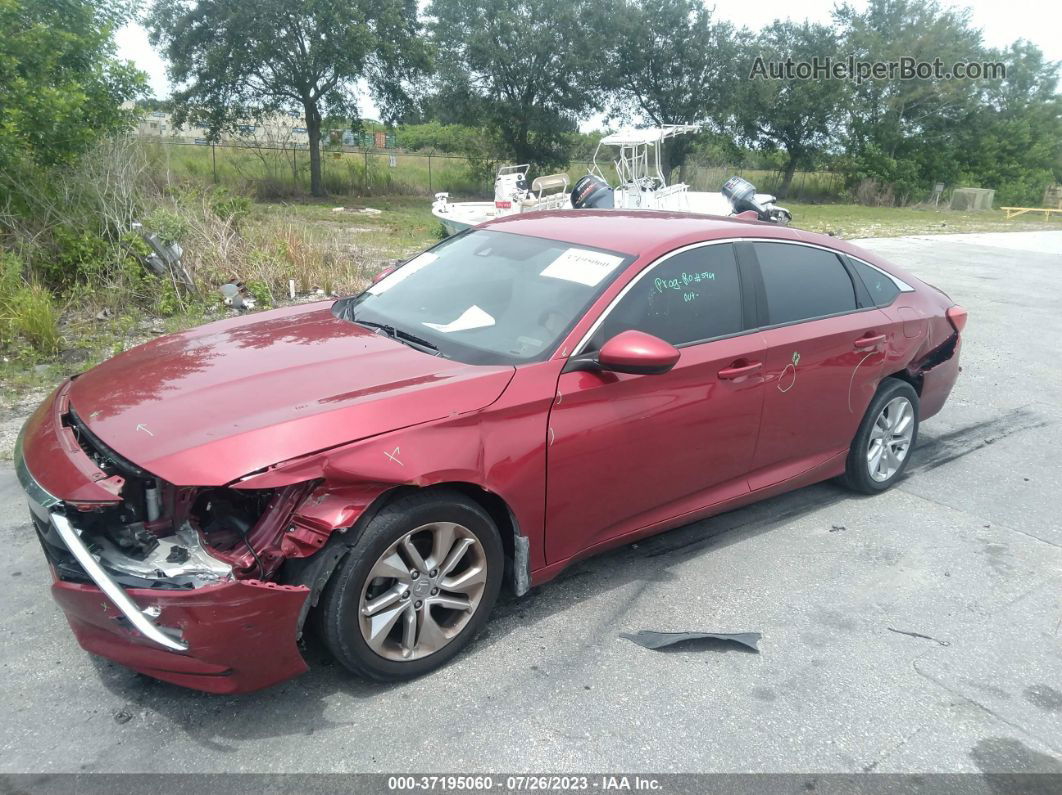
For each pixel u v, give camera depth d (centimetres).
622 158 1590
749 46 3884
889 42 4116
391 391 303
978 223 2928
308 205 2830
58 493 262
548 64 3584
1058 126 4481
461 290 396
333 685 307
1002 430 645
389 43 3036
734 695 314
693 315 387
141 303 868
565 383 333
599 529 363
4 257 825
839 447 473
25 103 887
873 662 340
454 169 3862
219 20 2900
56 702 291
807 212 3378
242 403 296
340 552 281
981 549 447
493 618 357
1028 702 320
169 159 1098
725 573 407
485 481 308
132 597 256
